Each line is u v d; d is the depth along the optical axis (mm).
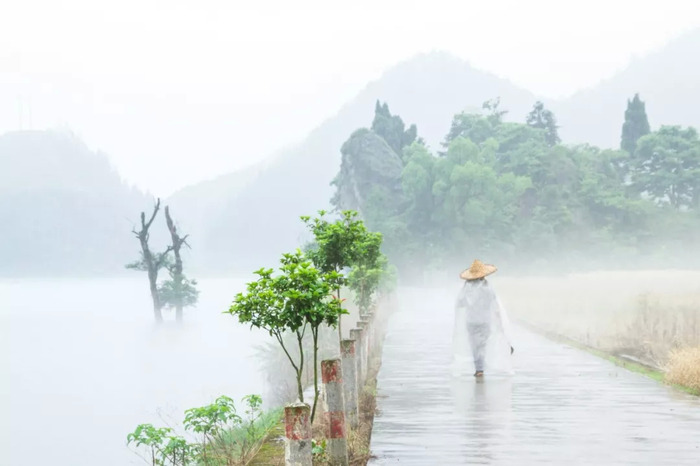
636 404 18594
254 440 15102
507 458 13344
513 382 22406
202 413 14438
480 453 13727
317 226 21047
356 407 15227
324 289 13375
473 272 23516
